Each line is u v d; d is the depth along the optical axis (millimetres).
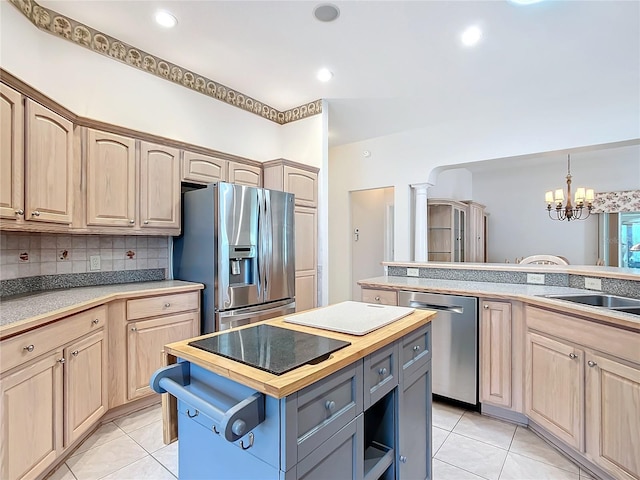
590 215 6504
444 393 2535
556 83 3326
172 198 2799
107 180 2418
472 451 1997
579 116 3492
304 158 3867
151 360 2426
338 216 5316
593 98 3424
